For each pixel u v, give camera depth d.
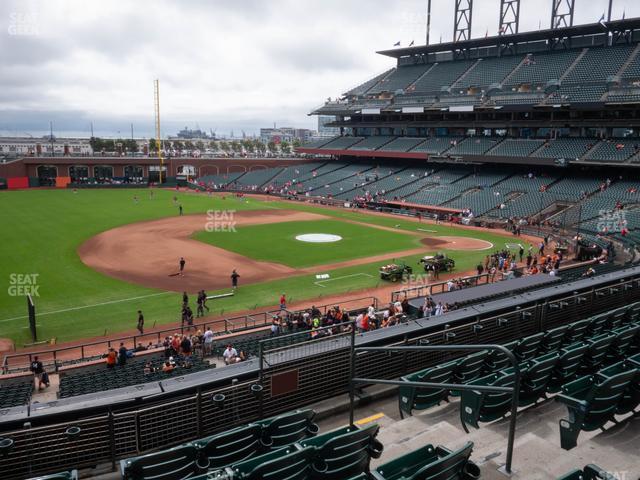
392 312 27.31
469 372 12.49
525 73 81.88
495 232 62.94
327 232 61.72
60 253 48.56
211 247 52.56
